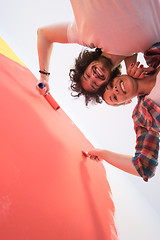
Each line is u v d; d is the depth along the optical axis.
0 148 0.59
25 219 0.49
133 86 0.92
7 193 0.50
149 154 0.85
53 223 0.56
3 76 0.96
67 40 0.96
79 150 1.18
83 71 1.03
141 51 0.84
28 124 0.81
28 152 0.68
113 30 0.74
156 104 0.80
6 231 0.43
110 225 0.88
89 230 0.69
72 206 0.69
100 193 1.02
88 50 1.03
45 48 1.06
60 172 0.77
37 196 0.57
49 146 0.84
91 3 0.68
